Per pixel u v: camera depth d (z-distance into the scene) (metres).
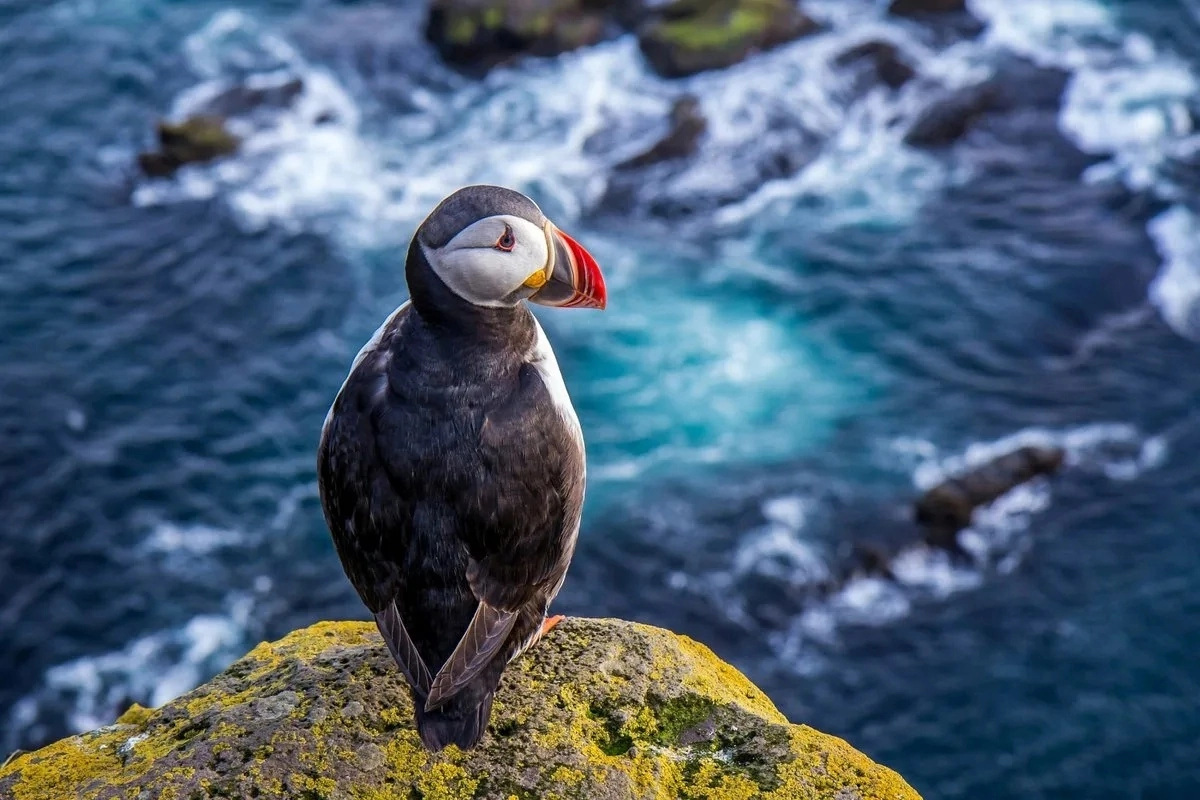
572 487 5.47
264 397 28.80
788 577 25.00
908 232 33.66
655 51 38.62
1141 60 38.72
